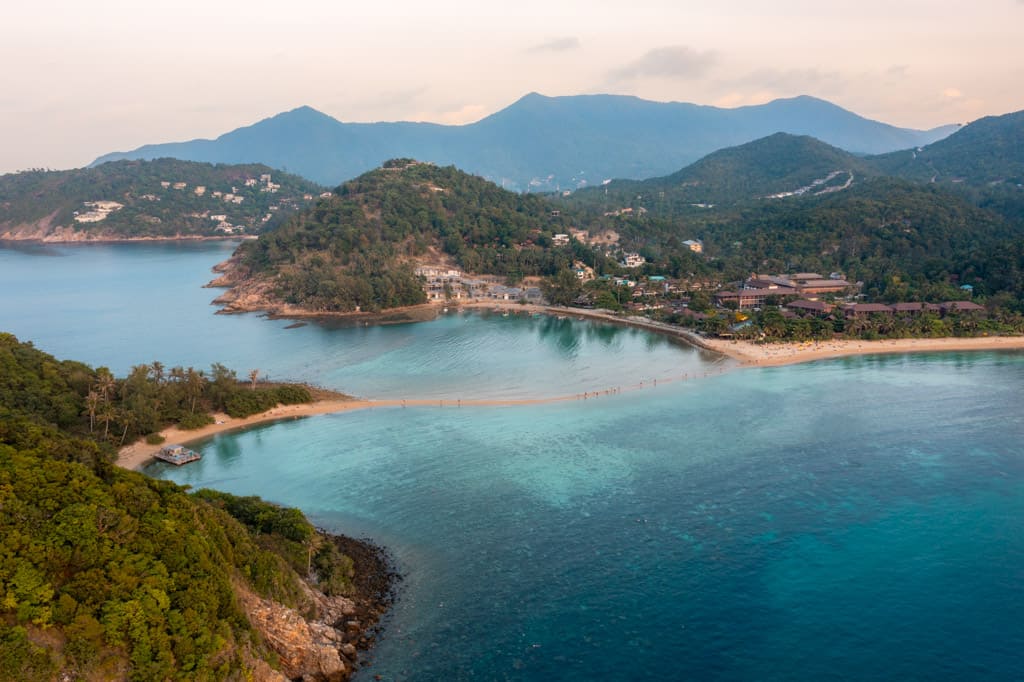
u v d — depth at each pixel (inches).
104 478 3585.1
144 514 3255.4
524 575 4023.1
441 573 4055.1
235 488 5329.7
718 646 3420.3
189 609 2923.2
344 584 3836.1
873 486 5132.9
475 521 4685.0
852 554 4222.4
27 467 3198.8
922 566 4092.0
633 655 3348.9
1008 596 3801.7
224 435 6496.1
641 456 5782.5
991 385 7775.6
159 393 6628.9
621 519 4680.1
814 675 3228.3
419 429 6574.8
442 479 5388.8
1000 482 5167.3
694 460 5674.2
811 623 3595.0
